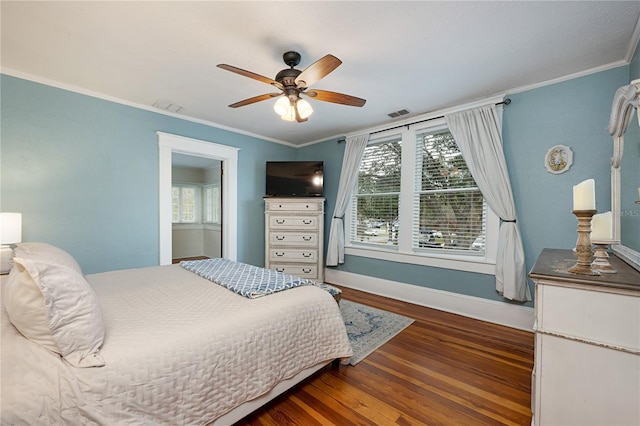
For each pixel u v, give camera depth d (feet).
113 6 5.33
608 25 5.74
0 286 5.16
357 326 9.00
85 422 2.92
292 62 6.98
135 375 3.37
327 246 15.07
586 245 4.03
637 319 3.35
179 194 22.09
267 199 14.32
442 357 7.08
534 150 8.59
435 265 10.84
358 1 5.16
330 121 12.14
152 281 6.82
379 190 13.11
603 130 7.48
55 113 8.75
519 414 5.04
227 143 13.42
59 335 3.21
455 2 5.14
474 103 9.66
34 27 5.96
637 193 5.16
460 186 10.44
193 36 6.28
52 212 8.79
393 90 8.92
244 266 8.46
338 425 4.77
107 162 9.82
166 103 10.38
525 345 7.75
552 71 7.72
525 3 5.14
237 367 4.36
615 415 3.48
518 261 8.66
